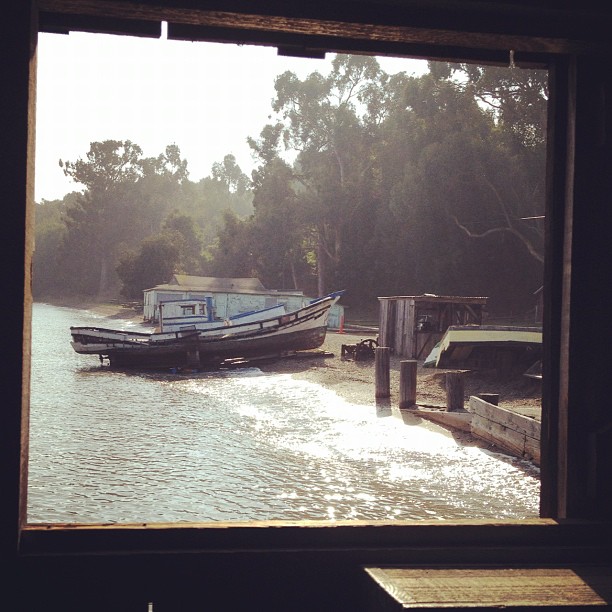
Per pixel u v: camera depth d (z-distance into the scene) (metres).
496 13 2.73
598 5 2.69
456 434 12.87
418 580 2.35
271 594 2.50
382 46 2.97
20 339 2.37
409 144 54.38
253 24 2.72
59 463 11.98
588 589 2.29
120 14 2.67
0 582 2.34
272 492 9.82
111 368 29.27
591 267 2.94
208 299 31.67
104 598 2.40
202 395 21.25
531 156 46.66
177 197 158.88
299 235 70.75
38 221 174.75
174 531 2.52
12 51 2.42
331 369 25.91
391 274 59.97
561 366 2.99
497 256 48.50
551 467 3.04
